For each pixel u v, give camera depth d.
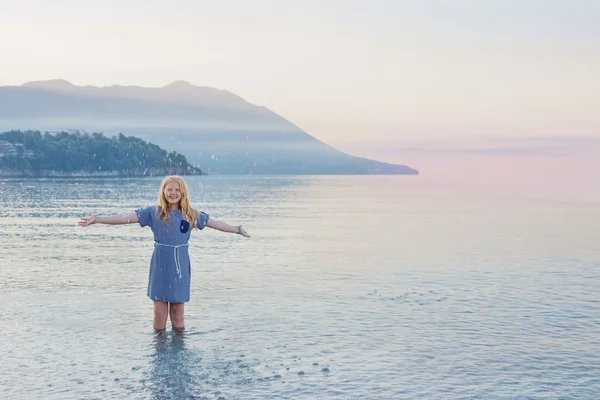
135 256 17.81
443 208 47.16
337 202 58.19
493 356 8.06
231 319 10.06
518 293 12.41
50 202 54.81
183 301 9.34
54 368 7.51
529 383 7.04
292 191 99.69
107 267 15.65
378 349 8.36
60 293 12.16
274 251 19.41
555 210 43.44
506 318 10.20
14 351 8.22
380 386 6.92
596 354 8.16
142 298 11.70
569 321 10.01
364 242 22.28
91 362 7.75
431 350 8.33
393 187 133.75
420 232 26.52
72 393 6.66
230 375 7.27
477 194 82.31
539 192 88.88
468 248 20.36
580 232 26.28
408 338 8.93
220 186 139.75
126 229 26.72
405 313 10.55
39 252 18.69
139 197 67.69
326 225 30.41
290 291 12.53
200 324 9.73
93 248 19.80
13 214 37.38
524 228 28.50
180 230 9.34
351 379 7.14
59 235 23.97
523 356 8.07
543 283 13.59
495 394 6.69
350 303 11.34
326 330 9.38
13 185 134.00
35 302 11.30
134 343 8.64
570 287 13.06
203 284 13.35
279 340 8.81
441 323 9.84
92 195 74.00
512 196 72.75
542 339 8.91
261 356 8.03
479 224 31.02
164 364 7.68
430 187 133.38
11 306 10.95
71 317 10.14
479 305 11.20
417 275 14.69
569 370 7.50
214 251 19.36
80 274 14.51
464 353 8.19
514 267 16.03
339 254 18.70
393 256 18.28
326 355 8.09
